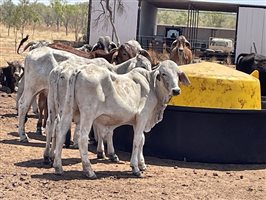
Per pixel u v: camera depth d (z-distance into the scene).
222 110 11.86
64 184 9.16
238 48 42.88
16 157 11.04
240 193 9.39
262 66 26.81
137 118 10.17
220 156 12.01
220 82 12.33
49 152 10.49
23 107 12.60
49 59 12.29
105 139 11.92
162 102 10.42
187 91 12.35
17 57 39.59
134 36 41.44
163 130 12.14
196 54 44.56
